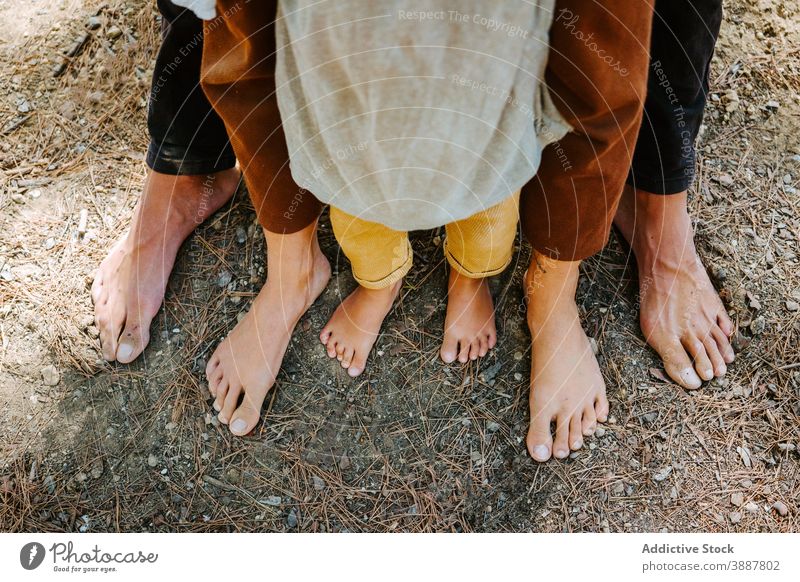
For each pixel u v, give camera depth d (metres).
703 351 1.38
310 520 1.33
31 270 1.49
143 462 1.36
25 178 1.57
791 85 1.60
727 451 1.35
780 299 1.43
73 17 1.67
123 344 1.41
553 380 1.34
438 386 1.41
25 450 1.37
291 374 1.42
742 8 1.65
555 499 1.33
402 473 1.36
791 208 1.51
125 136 1.60
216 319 1.45
